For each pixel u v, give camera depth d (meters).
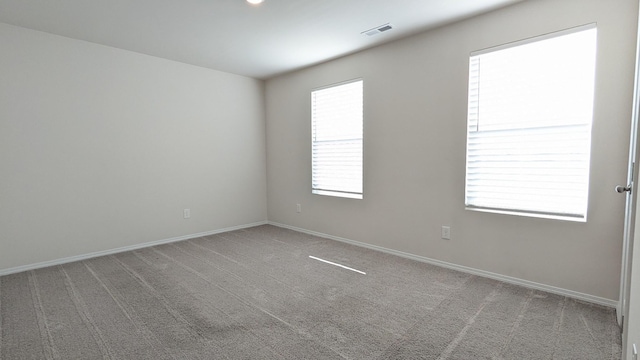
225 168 4.68
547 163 2.53
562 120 2.44
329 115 4.19
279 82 4.82
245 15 2.75
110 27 3.01
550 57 2.47
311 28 3.03
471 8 2.64
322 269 3.11
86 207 3.47
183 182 4.24
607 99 2.21
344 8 2.62
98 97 3.50
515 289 2.61
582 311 2.23
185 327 2.07
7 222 3.01
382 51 3.48
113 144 3.63
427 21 2.89
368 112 3.67
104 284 2.75
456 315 2.21
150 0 2.48
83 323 2.12
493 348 1.83
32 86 3.10
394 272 3.02
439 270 3.06
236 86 4.73
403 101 3.34
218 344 1.88
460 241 3.02
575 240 2.41
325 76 4.15
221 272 3.04
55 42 3.20
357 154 3.90
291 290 2.63
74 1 2.50
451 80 2.97
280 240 4.20
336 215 4.17
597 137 2.26
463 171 2.96
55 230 3.28
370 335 1.97
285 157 4.85
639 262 1.19
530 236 2.61
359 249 3.77
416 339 1.93
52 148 3.23
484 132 2.83
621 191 1.88
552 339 1.91
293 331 2.02
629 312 1.44
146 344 1.88
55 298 2.48
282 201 4.97
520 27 2.56
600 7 2.21
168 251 3.72
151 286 2.71
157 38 3.29
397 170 3.44
